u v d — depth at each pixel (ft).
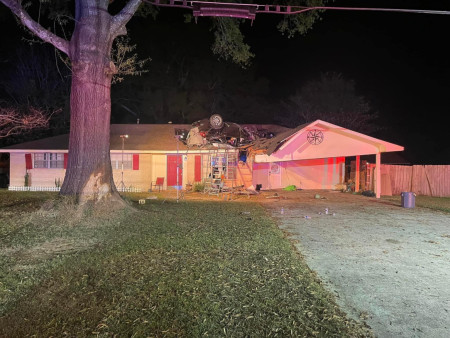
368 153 54.65
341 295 15.60
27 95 88.89
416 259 21.04
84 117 33.30
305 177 68.13
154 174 63.16
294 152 53.67
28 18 32.96
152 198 49.78
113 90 99.30
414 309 14.30
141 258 19.81
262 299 14.67
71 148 33.50
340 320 13.16
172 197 52.60
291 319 13.09
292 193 60.59
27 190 60.90
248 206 42.52
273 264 19.06
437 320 13.42
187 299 14.52
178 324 12.64
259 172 66.64
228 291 15.34
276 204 45.50
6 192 55.77
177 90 106.11
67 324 12.64
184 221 30.89
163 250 21.39
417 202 51.57
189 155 63.72
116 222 29.68
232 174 63.93
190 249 21.66
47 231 26.40
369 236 27.02
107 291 15.29
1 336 11.88
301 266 18.99
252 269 18.17
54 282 16.30
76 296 14.85
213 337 11.87
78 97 33.50
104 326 12.41
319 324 12.83
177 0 27.55
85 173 32.83
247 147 61.16
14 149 60.64
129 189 62.23
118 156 62.49
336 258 21.09
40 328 12.40
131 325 12.53
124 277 16.89
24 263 18.98
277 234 26.40
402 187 66.18
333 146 54.29
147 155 62.80
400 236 27.14
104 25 33.73
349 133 53.16
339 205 45.14
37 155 61.98
